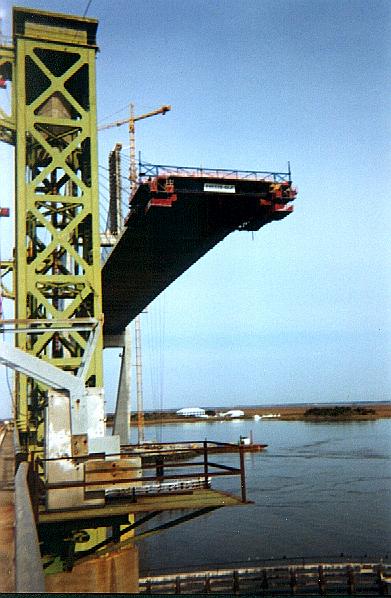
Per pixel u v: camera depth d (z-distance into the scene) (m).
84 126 25.19
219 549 49.50
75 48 25.55
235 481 83.38
